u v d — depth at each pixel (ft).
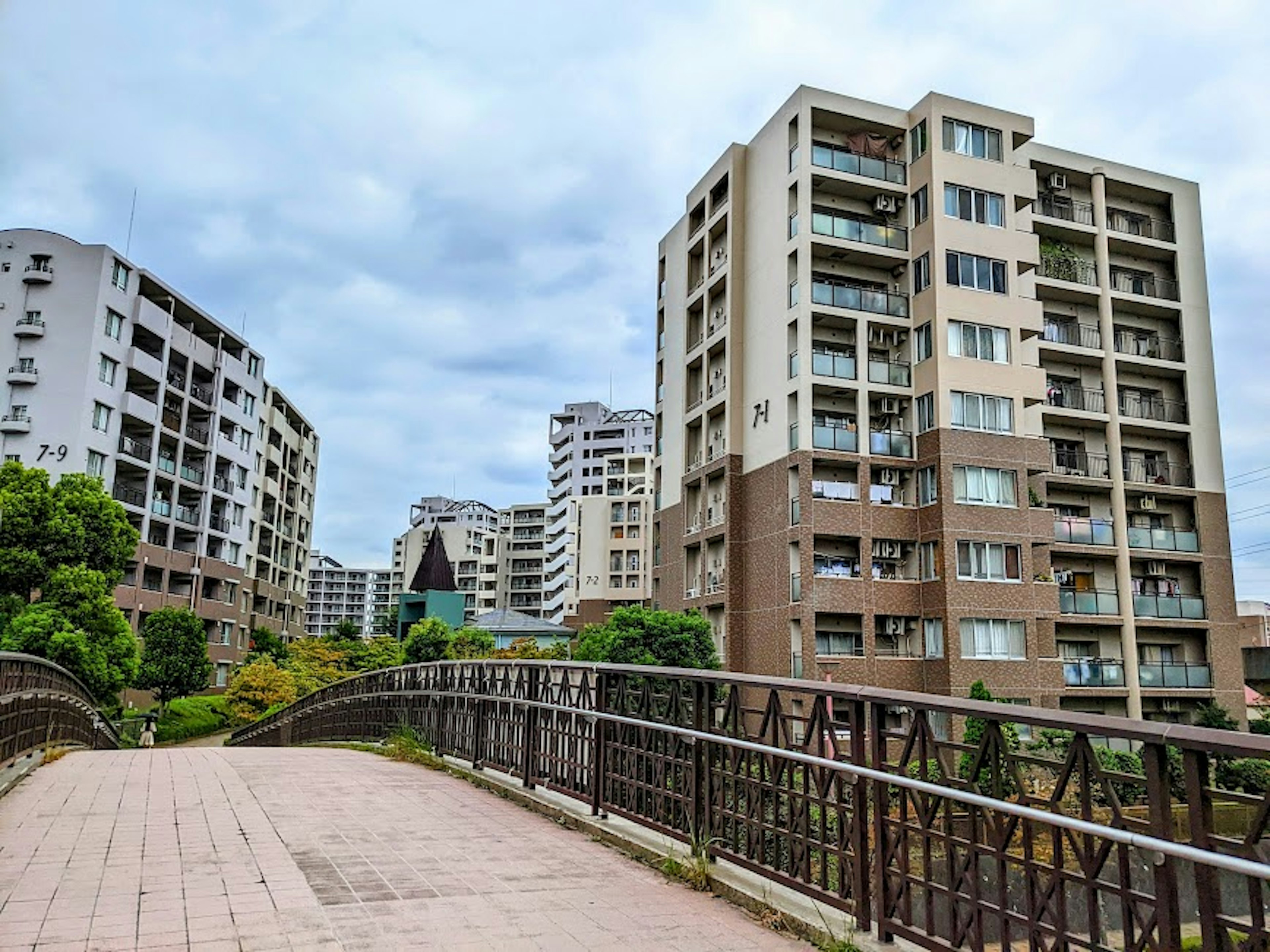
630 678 23.11
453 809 25.98
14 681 31.99
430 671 43.29
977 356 98.12
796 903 15.76
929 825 13.26
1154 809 9.83
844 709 15.35
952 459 94.94
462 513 419.13
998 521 95.25
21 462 125.18
